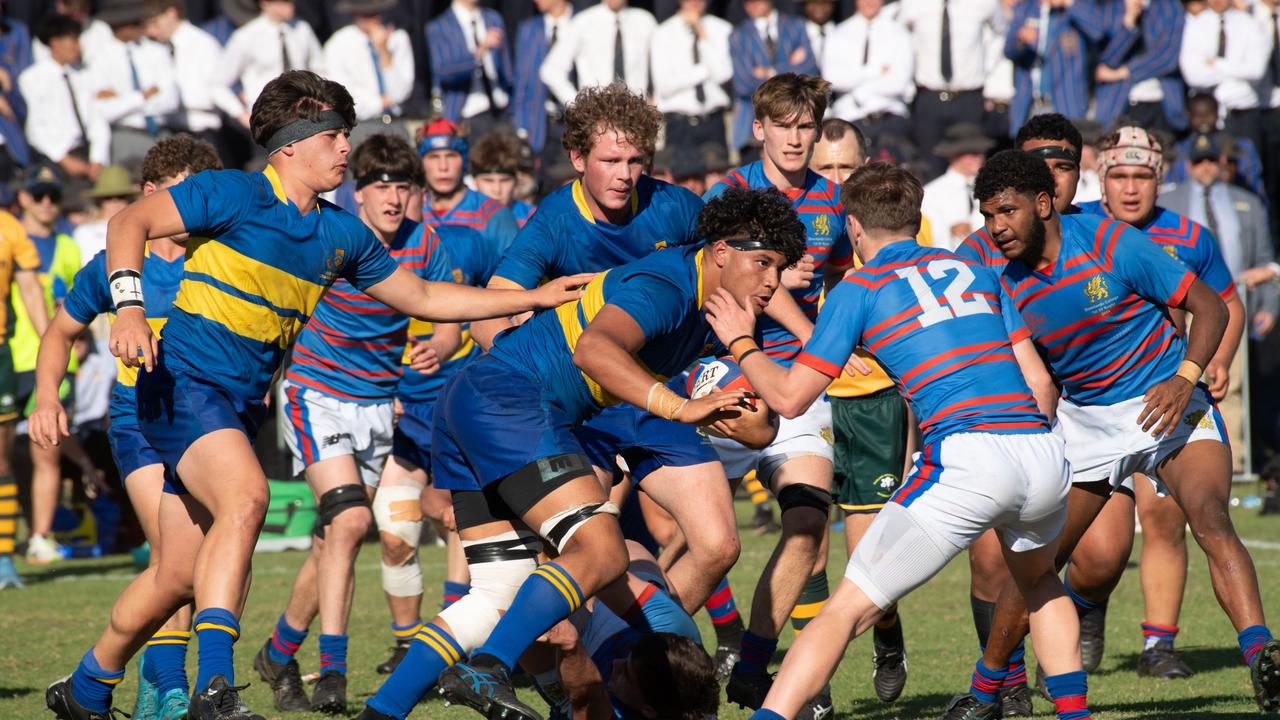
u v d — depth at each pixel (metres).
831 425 21.56
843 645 15.80
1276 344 49.38
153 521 18.77
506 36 57.34
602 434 19.22
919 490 16.03
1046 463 16.08
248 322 17.42
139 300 16.25
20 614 30.56
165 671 18.36
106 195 46.00
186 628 19.12
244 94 53.50
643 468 19.58
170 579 18.03
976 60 54.25
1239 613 18.55
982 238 20.03
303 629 22.27
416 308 18.39
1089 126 48.22
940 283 16.58
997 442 15.93
